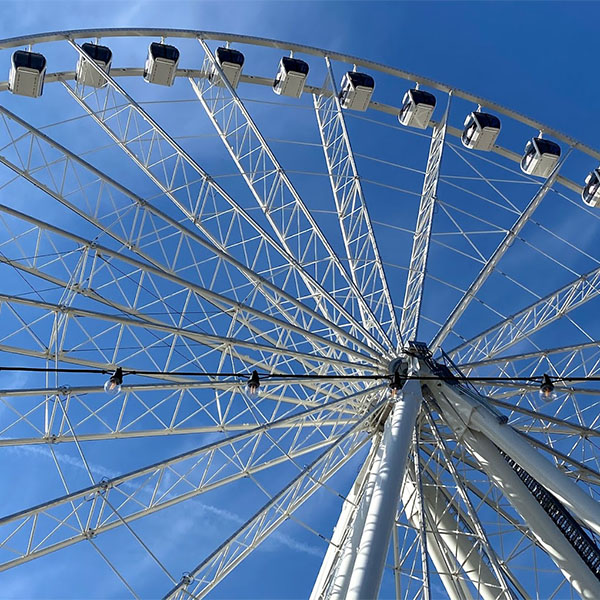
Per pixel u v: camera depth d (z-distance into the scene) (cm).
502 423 2433
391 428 2408
